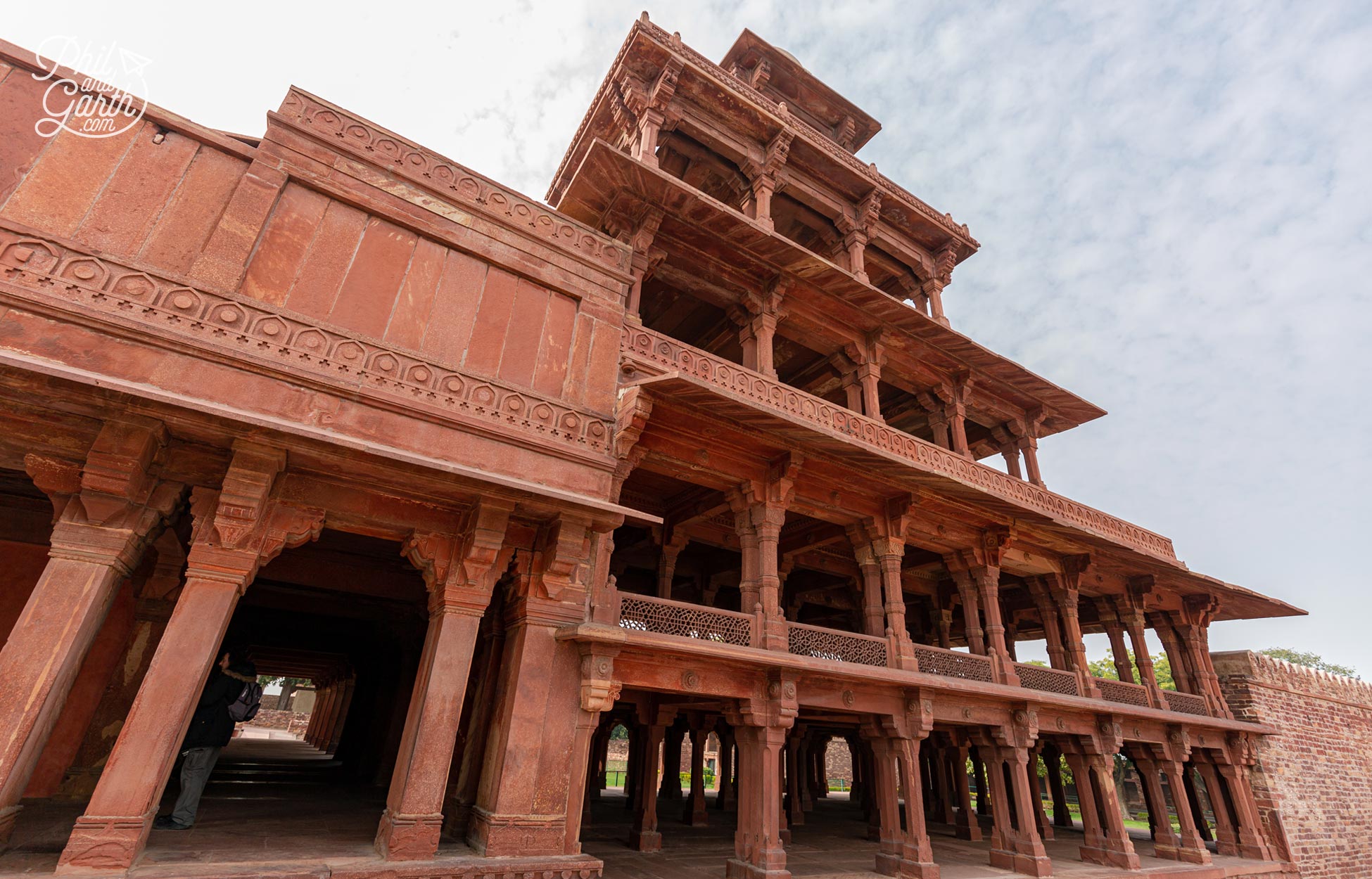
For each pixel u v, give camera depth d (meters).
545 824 7.06
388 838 6.33
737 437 10.25
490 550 7.50
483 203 9.11
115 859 5.16
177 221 6.93
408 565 11.80
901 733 10.20
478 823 7.12
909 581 17.08
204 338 6.52
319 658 18.47
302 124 8.04
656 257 11.87
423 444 7.39
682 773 35.62
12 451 6.12
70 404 5.83
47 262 6.07
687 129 14.05
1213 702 16.27
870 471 11.12
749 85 15.74
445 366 7.92
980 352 14.92
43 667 5.34
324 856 6.14
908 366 15.13
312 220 7.70
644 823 10.45
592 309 9.58
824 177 15.66
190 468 6.59
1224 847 15.05
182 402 5.75
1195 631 17.08
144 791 5.42
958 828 14.95
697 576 15.54
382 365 7.49
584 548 8.05
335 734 19.11
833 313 13.82
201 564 6.25
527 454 8.12
